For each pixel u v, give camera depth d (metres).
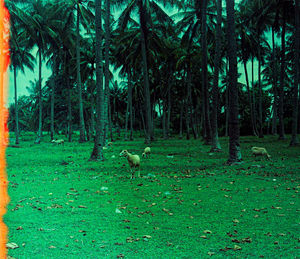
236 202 5.77
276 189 6.86
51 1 31.11
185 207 5.48
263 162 11.65
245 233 4.07
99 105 14.44
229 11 11.91
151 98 45.94
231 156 11.72
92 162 13.62
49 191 7.04
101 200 6.11
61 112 48.12
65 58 36.84
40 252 3.48
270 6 24.55
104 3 23.59
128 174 9.81
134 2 22.55
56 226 4.44
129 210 5.33
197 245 3.69
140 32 26.33
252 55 35.78
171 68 39.22
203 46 21.52
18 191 7.03
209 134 23.06
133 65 32.31
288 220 4.59
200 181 8.20
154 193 6.74
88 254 3.44
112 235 4.06
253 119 40.69
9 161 14.02
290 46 37.06
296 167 10.02
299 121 39.69
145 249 3.58
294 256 3.32
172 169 10.80
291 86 45.78
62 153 18.75
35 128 55.53
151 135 31.55
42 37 29.00
